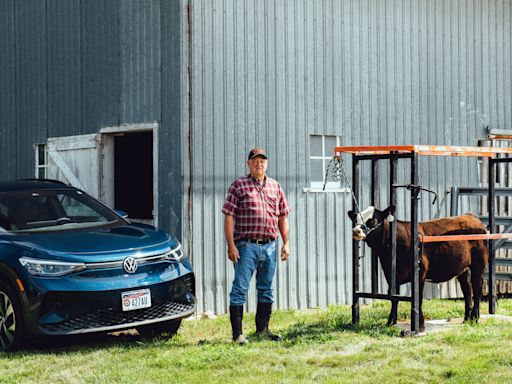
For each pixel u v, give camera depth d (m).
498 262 12.89
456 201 13.19
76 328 8.12
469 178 13.68
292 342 8.56
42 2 13.44
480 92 13.98
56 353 8.32
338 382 6.91
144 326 9.38
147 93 11.25
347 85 12.33
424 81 13.23
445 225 9.90
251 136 11.32
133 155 12.28
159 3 11.05
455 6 13.69
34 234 8.95
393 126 12.82
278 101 11.59
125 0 11.63
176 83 10.79
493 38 14.20
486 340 8.58
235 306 8.66
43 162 13.56
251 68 11.34
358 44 12.48
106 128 11.94
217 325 9.98
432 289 13.16
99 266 8.35
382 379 7.03
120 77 11.71
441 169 13.30
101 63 12.10
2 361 7.95
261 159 8.62
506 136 14.18
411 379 7.04
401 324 9.77
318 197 11.97
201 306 10.77
